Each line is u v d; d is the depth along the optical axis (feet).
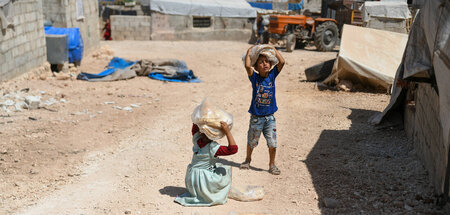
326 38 74.18
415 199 15.66
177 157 21.43
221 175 15.52
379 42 40.81
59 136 25.14
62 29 51.03
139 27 94.02
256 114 17.97
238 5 98.53
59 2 54.39
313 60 62.95
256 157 21.18
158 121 29.53
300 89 41.78
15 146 22.79
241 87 44.34
